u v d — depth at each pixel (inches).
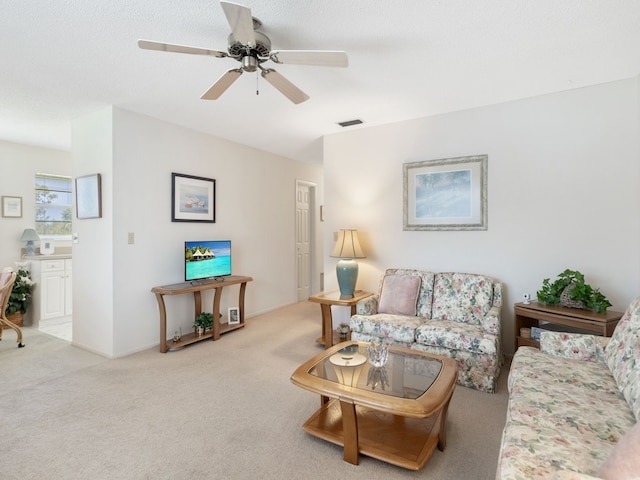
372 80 110.7
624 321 77.3
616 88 112.8
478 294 124.2
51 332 169.3
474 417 89.8
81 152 143.8
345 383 74.5
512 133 129.3
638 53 95.2
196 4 72.8
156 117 145.6
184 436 81.7
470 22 80.4
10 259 187.6
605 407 61.4
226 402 98.0
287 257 226.1
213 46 90.1
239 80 109.1
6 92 119.0
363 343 101.6
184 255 157.9
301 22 79.6
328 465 71.8
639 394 58.2
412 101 129.0
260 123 154.1
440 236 143.8
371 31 83.6
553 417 58.3
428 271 144.5
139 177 140.5
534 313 110.0
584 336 86.4
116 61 97.6
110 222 132.6
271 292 212.4
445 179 141.6
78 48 90.5
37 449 76.8
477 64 100.7
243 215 191.2
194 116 144.3
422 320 125.6
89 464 71.9
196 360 130.3
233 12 60.8
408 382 75.5
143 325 142.9
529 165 126.6
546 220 124.2
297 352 139.3
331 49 91.3
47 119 147.3
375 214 159.2
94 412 92.5
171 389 106.1
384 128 155.9
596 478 38.6
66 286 192.4
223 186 178.5
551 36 86.4
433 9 75.5
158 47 71.6
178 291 136.9
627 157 111.7
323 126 158.6
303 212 245.6
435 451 76.2
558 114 121.6
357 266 147.3
